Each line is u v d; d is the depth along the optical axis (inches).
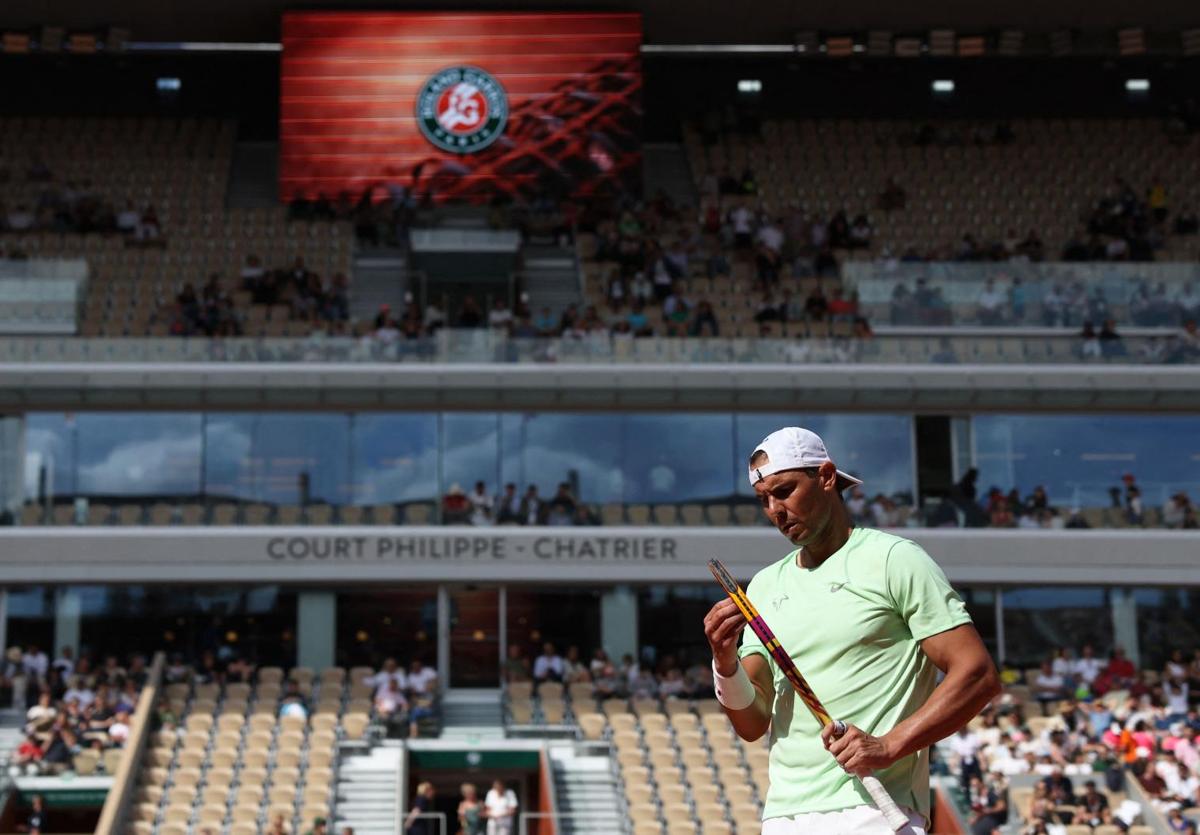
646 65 1957.4
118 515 1390.3
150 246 1681.8
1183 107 1952.5
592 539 1402.6
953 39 1872.5
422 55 1787.6
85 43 1834.4
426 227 1736.0
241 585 1400.1
